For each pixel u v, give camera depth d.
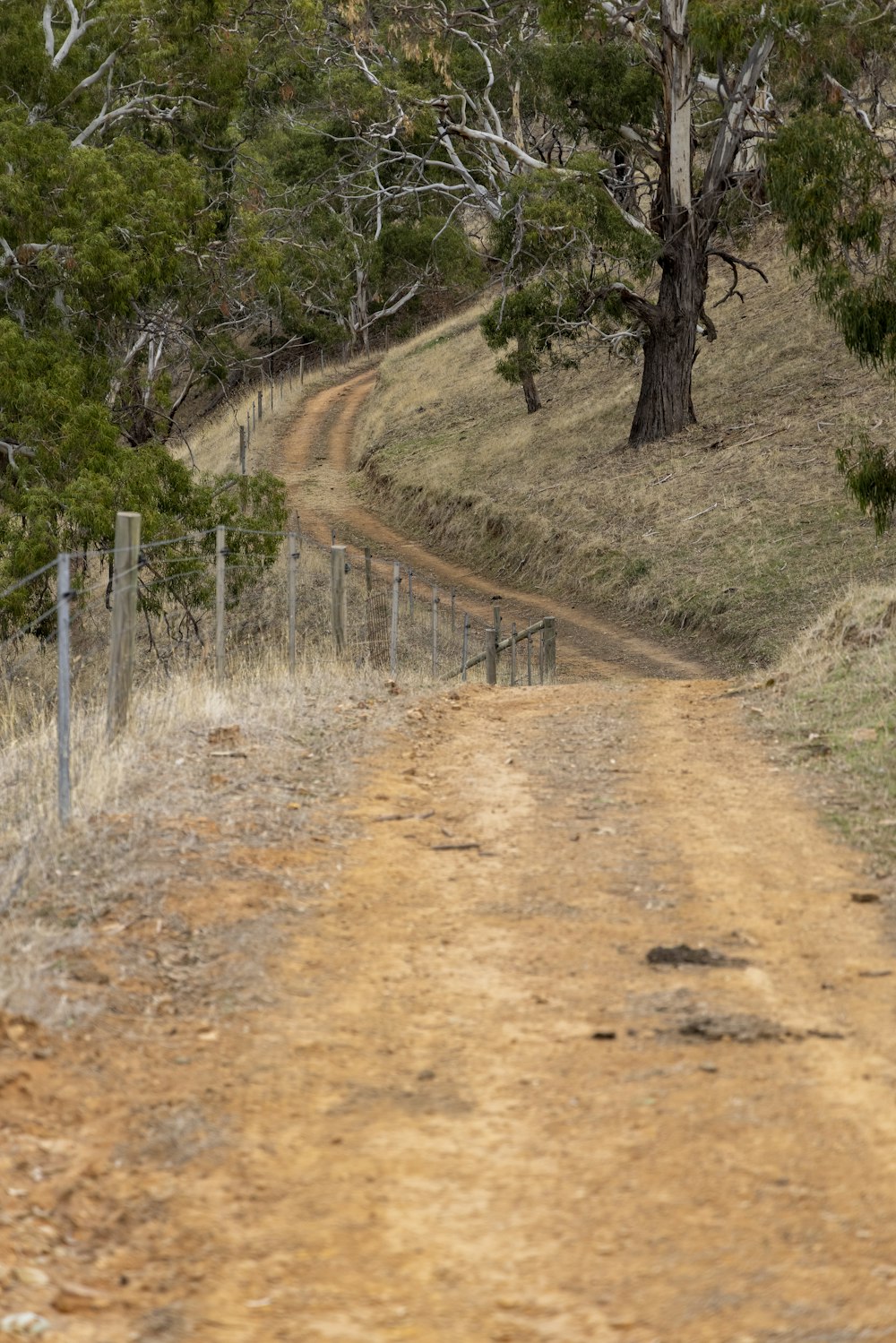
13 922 7.82
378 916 8.57
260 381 91.31
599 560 41.66
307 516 57.34
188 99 36.44
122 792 10.59
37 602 28.84
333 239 69.19
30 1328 4.20
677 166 43.84
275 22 39.19
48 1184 5.17
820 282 25.75
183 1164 5.40
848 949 7.92
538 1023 6.84
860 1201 4.98
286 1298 4.46
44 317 33.16
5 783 11.10
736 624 33.16
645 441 48.31
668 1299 4.39
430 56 43.06
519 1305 4.39
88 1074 6.13
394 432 65.44
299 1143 5.57
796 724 14.33
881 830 10.34
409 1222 4.93
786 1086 6.02
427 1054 6.48
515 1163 5.37
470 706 17.27
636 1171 5.26
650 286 62.84
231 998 7.14
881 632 16.83
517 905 8.81
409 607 33.00
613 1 40.12
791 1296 4.37
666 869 9.57
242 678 17.12
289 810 10.81
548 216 41.59
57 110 34.53
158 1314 4.38
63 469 30.30
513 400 61.91
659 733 14.71
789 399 46.66
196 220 35.12
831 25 29.86
